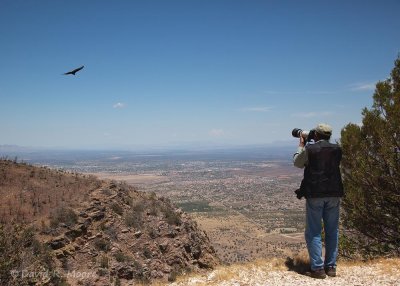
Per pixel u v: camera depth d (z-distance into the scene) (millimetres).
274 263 8766
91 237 20047
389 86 12055
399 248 11953
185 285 8188
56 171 27844
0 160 26922
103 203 23234
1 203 19969
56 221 19203
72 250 18375
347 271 7801
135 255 21031
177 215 27625
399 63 12000
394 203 12016
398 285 6715
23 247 13414
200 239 27531
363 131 12328
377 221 12273
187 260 23641
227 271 8461
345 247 12539
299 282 7121
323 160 7055
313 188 7086
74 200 22328
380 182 11867
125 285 18391
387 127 11516
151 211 25844
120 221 22875
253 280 7543
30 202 20766
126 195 26391
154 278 19984
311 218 7316
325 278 7301
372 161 12062
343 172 12938
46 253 16188
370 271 7703
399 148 11461
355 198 12188
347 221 13258
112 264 19062
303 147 7285
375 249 12359
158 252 22219
